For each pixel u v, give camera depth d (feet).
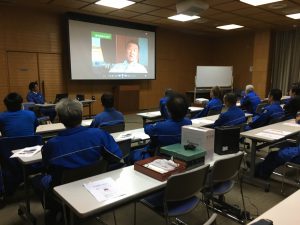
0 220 8.05
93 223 7.73
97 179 5.49
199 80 31.53
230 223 7.70
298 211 4.23
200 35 34.96
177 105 7.04
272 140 9.27
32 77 21.95
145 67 28.40
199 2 17.57
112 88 27.04
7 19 20.24
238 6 19.38
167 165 5.82
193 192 5.74
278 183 10.52
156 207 5.82
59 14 22.68
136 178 5.54
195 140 6.58
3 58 20.42
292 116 13.46
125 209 8.57
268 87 30.50
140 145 10.59
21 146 8.32
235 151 7.47
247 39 33.17
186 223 7.68
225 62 35.94
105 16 23.68
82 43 23.34
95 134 5.91
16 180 8.72
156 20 25.14
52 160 5.44
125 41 26.27
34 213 8.27
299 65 28.66
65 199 4.63
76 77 23.44
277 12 21.20
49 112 18.48
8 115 9.10
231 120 10.87
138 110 28.89
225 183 7.11
